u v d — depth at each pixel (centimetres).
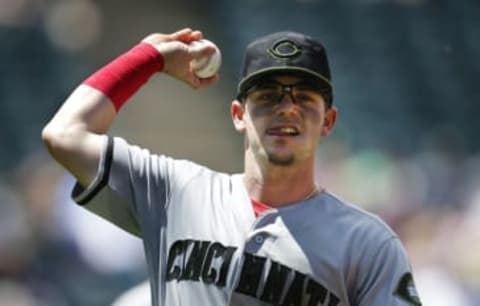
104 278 3891
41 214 4116
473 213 4262
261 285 1347
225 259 1361
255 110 1384
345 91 6303
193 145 5941
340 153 5081
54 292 3975
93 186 1413
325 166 5009
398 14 6694
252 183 1414
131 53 1470
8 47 6112
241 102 1420
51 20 6341
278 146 1368
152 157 1451
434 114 6291
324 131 1427
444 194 5156
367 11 6694
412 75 6462
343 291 1353
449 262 3681
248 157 1420
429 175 5288
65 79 6041
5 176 4922
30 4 6347
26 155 5553
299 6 6744
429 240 3894
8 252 4084
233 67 6444
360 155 5219
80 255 3944
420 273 3678
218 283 1354
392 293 1348
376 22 6662
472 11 6706
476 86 6456
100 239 3891
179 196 1418
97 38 6438
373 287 1352
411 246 3919
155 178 1434
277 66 1366
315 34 6631
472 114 6325
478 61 6562
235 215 1389
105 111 1442
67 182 4059
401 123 6175
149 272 1428
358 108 6206
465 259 3678
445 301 3541
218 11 6875
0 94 5862
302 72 1366
